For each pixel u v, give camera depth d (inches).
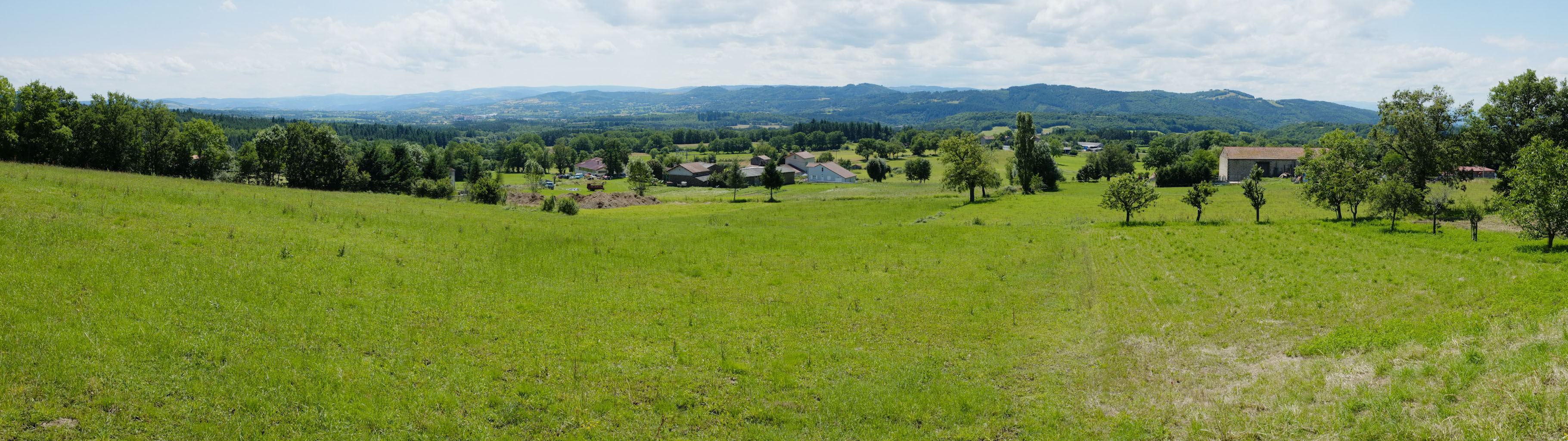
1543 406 495.2
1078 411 634.8
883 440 573.9
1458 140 2186.3
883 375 727.1
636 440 553.3
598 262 1257.4
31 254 799.7
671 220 2249.0
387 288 909.8
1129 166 5659.5
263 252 991.0
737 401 641.0
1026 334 893.8
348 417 535.5
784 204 3191.4
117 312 668.1
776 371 722.8
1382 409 548.7
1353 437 509.0
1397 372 634.2
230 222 1181.1
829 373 728.3
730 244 1568.7
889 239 1717.5
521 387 623.5
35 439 452.1
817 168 6830.7
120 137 2768.2
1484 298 934.4
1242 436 541.0
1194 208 2618.1
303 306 780.0
